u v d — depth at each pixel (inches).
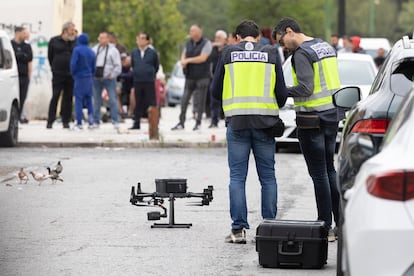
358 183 481.1
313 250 683.4
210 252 743.1
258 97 768.3
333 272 678.5
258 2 3622.0
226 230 833.5
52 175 1120.2
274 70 770.8
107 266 689.6
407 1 7706.7
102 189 1080.2
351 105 762.8
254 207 965.8
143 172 1239.5
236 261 711.7
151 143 1590.8
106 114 2130.9
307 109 785.6
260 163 783.7
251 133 775.7
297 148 1568.7
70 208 945.5
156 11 3501.5
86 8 4010.8
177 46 3548.2
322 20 3686.0
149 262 704.4
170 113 2709.2
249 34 780.0
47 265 691.4
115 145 1588.3
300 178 1197.1
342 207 591.2
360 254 454.0
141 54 1824.6
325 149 799.1
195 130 1845.5
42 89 2138.3
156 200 852.0
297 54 782.5
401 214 447.5
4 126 1513.3
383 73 673.6
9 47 1553.9
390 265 446.6
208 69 1829.5
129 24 3511.3
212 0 6978.4
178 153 1497.3
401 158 459.5
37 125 1969.7
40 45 2129.7
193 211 933.2
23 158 1401.3
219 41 1946.4
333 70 790.5
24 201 989.8
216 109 1931.6
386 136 511.8
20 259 711.1
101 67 1813.5
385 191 452.1
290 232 685.9
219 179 1175.6
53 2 2121.1
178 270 679.1
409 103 500.4
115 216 900.6
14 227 842.2
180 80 3270.2
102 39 1820.9
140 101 1834.4
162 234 813.2
